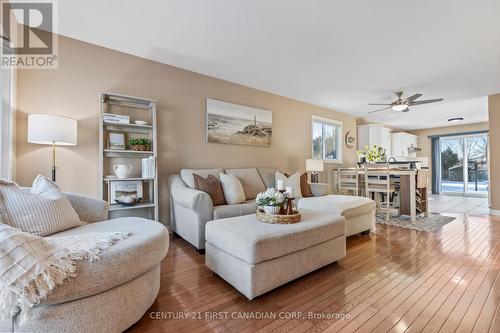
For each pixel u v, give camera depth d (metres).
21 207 1.48
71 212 1.73
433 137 8.68
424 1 2.01
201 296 1.70
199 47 2.82
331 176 5.75
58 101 2.54
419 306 1.56
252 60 3.16
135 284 1.36
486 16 2.20
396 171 4.14
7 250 0.97
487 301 1.61
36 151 2.43
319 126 5.57
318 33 2.51
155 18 2.28
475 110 5.98
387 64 3.24
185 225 2.79
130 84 2.97
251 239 1.62
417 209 4.36
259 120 4.25
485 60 3.10
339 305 1.58
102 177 2.59
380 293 1.73
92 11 2.18
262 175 3.92
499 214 4.52
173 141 3.31
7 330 1.02
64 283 1.06
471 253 2.52
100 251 1.23
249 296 1.59
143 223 1.82
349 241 2.96
